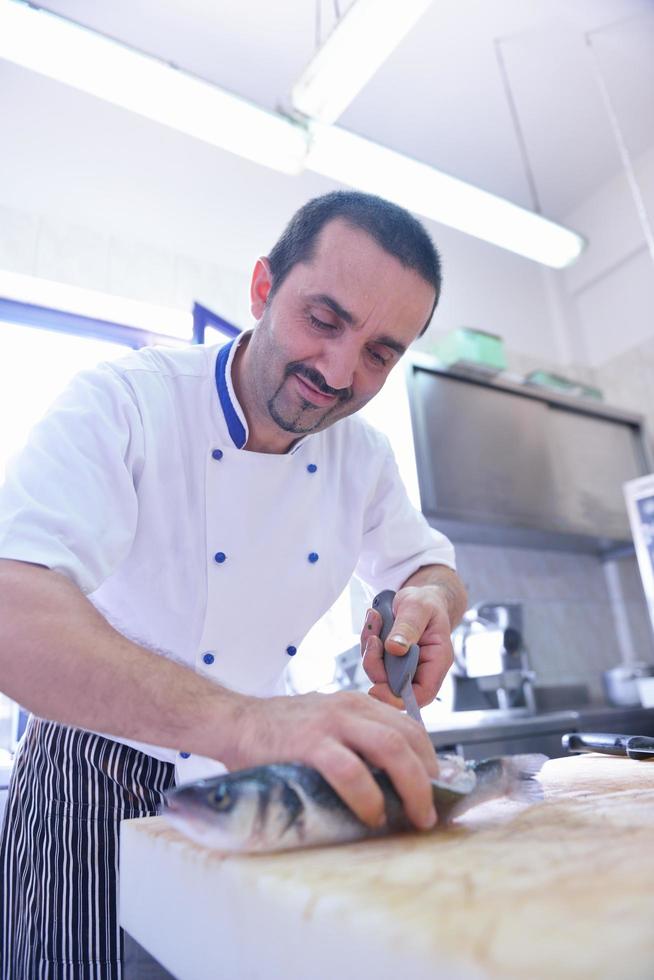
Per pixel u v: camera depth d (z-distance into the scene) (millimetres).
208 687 591
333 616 2172
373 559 1271
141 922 569
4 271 2406
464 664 2494
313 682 2105
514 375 3113
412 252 885
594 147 3422
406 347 953
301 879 400
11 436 2289
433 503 2637
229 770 545
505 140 3287
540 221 2367
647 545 2961
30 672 585
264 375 946
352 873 410
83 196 2660
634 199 3598
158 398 1000
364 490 1191
